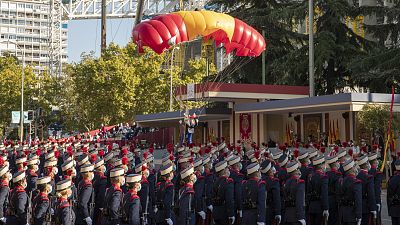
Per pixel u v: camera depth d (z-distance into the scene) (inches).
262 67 1710.1
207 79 1689.2
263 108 1375.5
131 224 449.7
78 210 513.7
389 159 1020.5
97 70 2228.1
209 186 553.9
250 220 488.1
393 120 1069.1
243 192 497.4
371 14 1612.9
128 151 852.0
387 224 676.7
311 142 1249.4
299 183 488.7
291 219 494.9
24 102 2719.0
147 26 957.8
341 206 520.7
